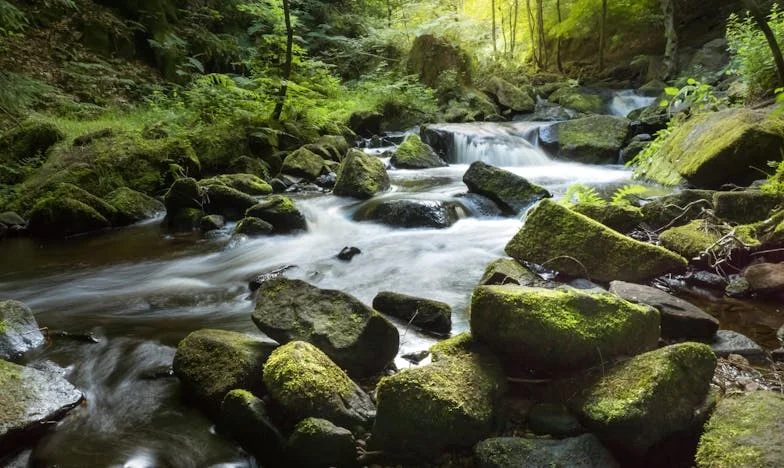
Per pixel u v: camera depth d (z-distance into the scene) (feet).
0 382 10.15
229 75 44.04
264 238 22.58
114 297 16.92
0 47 37.32
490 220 23.32
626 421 8.43
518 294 10.47
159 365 12.30
